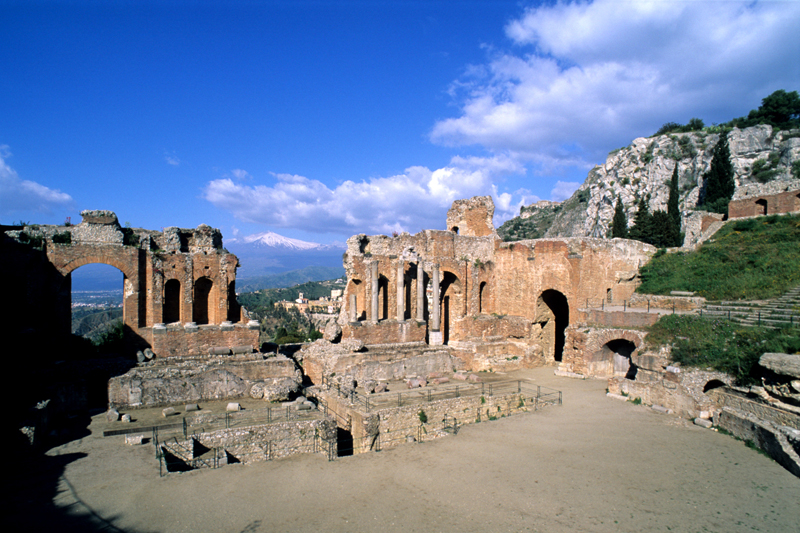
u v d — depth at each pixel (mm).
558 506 16594
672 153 102562
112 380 26094
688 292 40562
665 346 31031
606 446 22594
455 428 25922
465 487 18344
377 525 15328
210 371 28438
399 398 28078
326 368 34469
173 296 35750
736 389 25859
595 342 37531
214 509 16312
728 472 19172
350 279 39719
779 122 91938
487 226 49469
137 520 15273
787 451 19438
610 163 119938
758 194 51781
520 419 27328
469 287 45469
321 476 19625
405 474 19781
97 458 19969
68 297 30250
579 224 142250
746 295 35969
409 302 43812
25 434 20062
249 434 22859
